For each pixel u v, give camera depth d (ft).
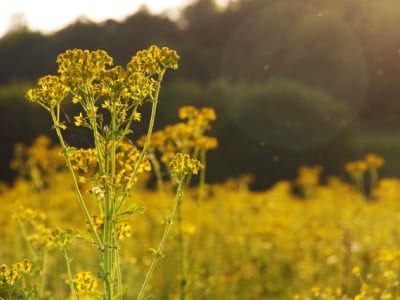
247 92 70.23
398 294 19.22
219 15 158.51
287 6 130.62
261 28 134.72
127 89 11.17
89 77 11.10
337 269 24.68
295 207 36.17
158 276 23.50
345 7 121.08
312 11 127.13
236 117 67.62
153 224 27.94
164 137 18.31
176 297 20.76
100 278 10.99
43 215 16.67
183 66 140.36
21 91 67.67
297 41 127.44
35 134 64.34
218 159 65.16
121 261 21.99
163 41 137.69
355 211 31.83
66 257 12.03
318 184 65.98
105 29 110.42
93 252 23.38
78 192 11.14
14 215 16.66
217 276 24.18
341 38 122.11
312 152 68.44
